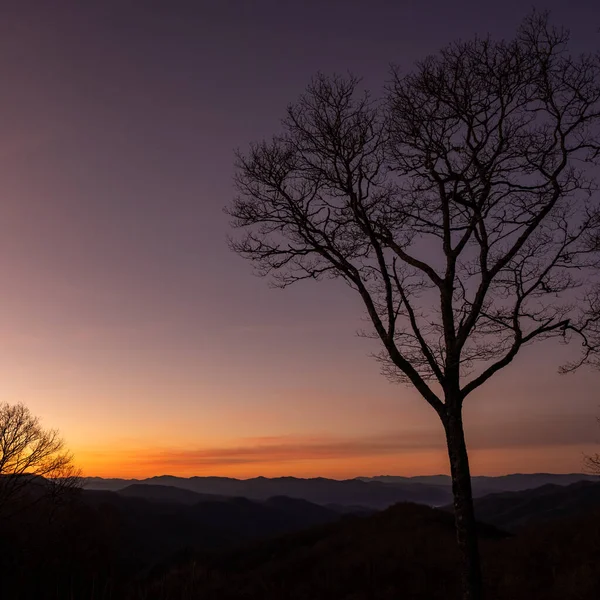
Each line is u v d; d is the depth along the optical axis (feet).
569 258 39.65
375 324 40.98
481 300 38.40
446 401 38.27
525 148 40.73
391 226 43.04
